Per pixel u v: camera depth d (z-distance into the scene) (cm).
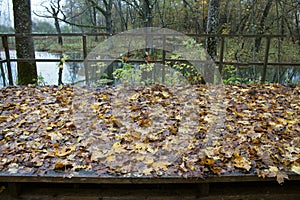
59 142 215
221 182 183
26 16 451
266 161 187
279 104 307
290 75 623
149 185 183
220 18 860
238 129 239
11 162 185
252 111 284
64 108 289
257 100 321
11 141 216
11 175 171
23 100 318
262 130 235
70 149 204
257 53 740
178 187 183
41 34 406
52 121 255
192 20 972
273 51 741
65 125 246
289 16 742
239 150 202
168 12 998
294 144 212
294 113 279
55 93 346
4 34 404
